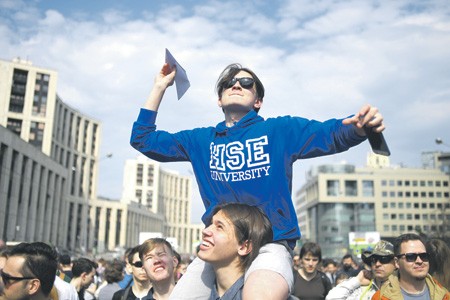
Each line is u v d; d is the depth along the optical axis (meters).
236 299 2.11
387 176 133.88
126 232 134.75
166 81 3.03
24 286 3.41
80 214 107.19
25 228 60.50
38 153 66.06
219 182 2.56
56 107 94.06
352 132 2.18
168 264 4.81
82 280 7.07
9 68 84.00
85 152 110.62
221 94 2.70
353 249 66.31
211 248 2.15
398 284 4.02
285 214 2.39
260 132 2.48
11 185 56.91
